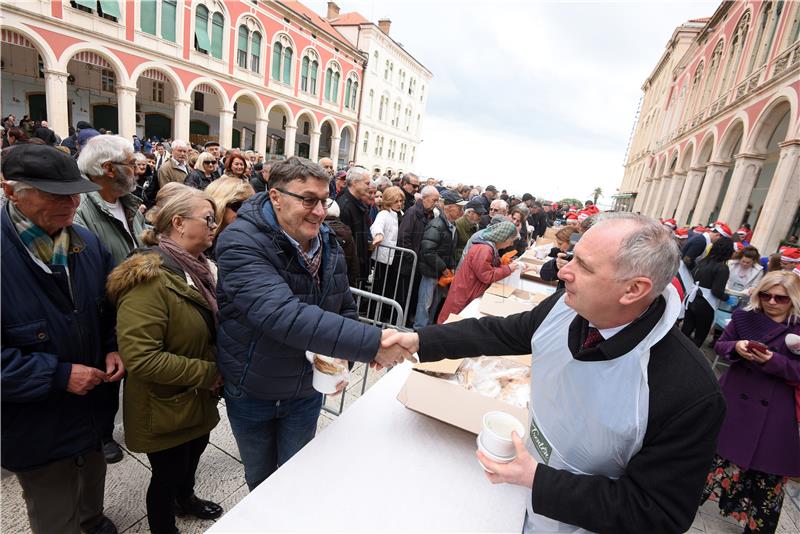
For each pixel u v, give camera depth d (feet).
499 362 5.61
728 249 14.73
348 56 91.50
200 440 5.95
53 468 4.63
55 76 42.96
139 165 15.97
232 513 3.33
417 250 15.26
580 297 2.96
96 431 4.85
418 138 138.00
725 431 7.52
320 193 4.38
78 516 4.98
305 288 4.79
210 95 82.99
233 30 61.57
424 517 3.55
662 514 2.71
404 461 4.15
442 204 19.80
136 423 4.92
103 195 6.58
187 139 58.59
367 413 4.83
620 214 3.00
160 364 4.57
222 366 4.89
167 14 52.60
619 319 2.96
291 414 5.31
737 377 7.50
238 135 89.92
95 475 5.47
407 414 4.87
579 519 2.88
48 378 4.09
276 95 73.05
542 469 3.01
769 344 7.23
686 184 53.47
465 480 4.00
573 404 3.10
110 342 5.10
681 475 2.69
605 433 2.92
